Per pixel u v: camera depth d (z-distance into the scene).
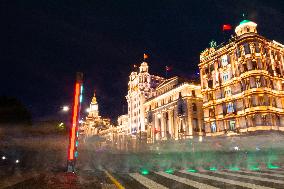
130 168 18.62
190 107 67.00
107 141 126.62
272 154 32.44
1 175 14.08
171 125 73.94
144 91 100.06
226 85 56.66
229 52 56.84
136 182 10.00
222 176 11.32
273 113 48.66
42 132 38.03
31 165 23.25
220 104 57.88
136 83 106.25
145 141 86.81
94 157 38.28
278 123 49.28
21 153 31.03
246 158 27.34
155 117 83.62
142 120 95.75
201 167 17.72
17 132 32.72
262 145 46.00
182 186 8.62
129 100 109.62
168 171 14.98
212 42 64.50
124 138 108.50
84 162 28.58
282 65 55.62
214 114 58.66
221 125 56.56
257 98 48.91
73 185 8.36
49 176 11.23
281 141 46.47
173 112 74.19
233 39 57.75
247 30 55.12
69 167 8.88
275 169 14.70
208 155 34.91
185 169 16.30
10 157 28.59
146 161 26.98
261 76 49.72
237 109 53.06
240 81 53.06
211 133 58.50
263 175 11.33
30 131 35.41
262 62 50.97
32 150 33.28
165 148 70.00
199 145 59.66
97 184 9.52
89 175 13.14
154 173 13.83
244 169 15.20
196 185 8.73
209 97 60.78
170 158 31.28
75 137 9.12
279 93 51.78
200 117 67.50
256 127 48.00
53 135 39.75
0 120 31.94
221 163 21.12
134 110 104.00
